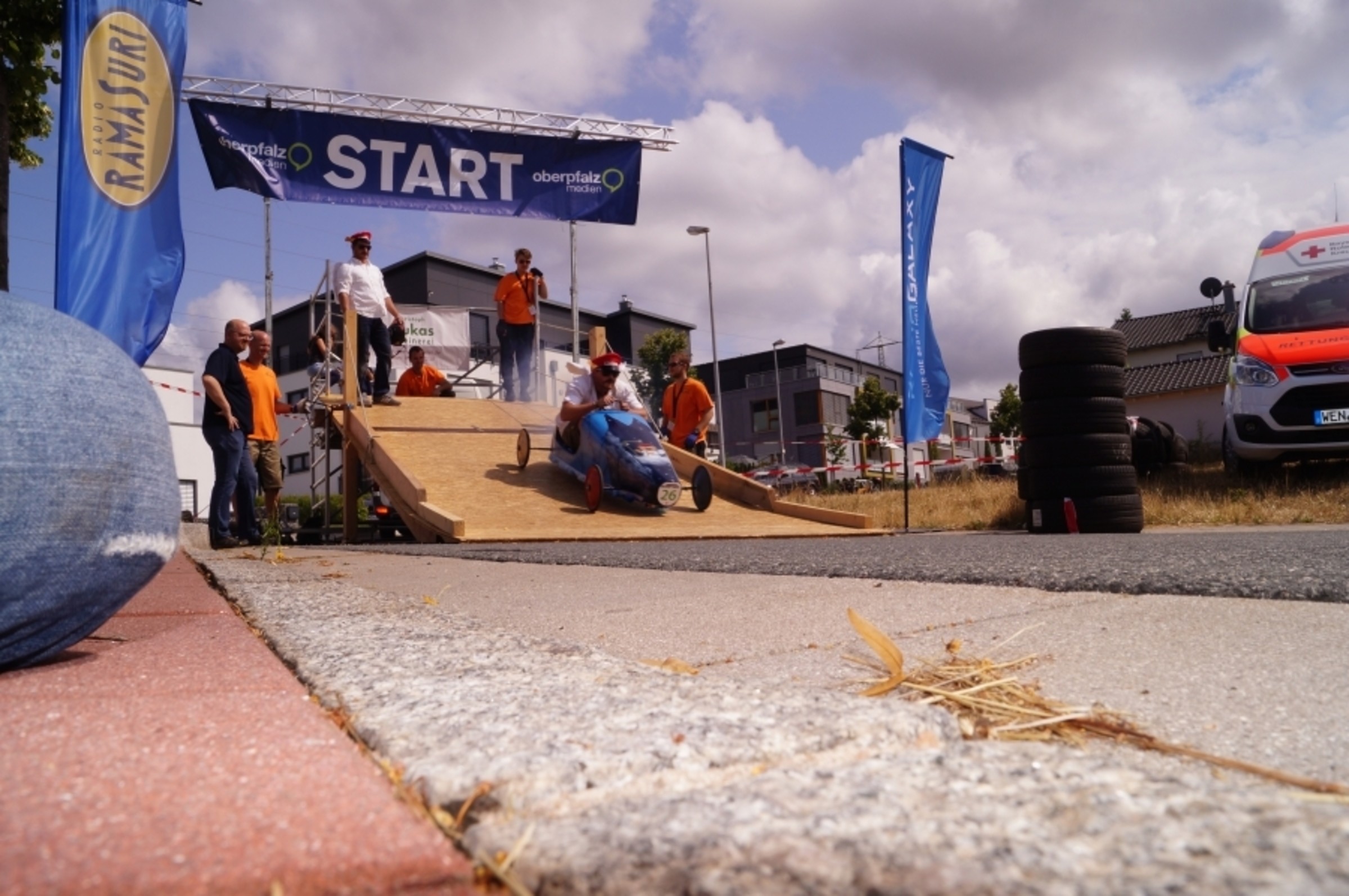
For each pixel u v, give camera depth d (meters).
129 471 2.09
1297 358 9.80
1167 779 1.04
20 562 1.88
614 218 15.15
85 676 1.69
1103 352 7.82
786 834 0.88
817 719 1.27
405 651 1.91
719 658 2.18
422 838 0.88
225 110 13.38
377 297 11.95
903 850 0.84
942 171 10.10
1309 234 11.30
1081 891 0.76
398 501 8.93
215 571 4.47
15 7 6.88
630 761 1.08
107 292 6.07
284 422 50.16
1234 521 8.56
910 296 9.81
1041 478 7.91
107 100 6.16
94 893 0.76
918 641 2.32
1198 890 0.75
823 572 3.96
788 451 65.19
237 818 0.92
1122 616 2.53
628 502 9.44
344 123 13.92
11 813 0.93
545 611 3.14
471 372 18.67
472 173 14.55
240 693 1.52
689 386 12.07
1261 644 2.09
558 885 0.81
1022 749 1.21
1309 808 0.94
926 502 12.64
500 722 1.27
